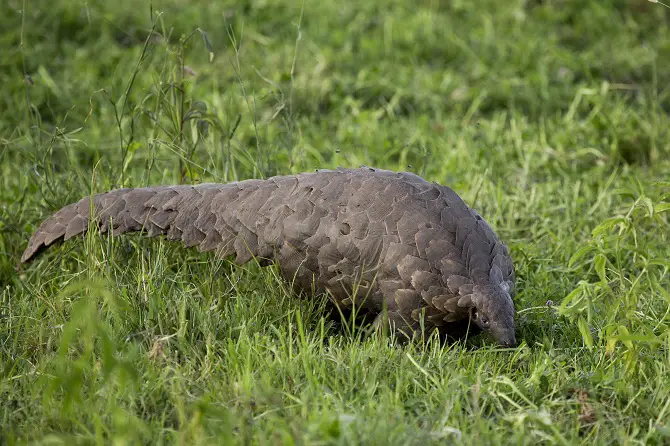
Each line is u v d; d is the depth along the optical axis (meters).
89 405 11.20
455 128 22.84
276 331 13.04
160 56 25.34
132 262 15.66
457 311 13.21
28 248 15.40
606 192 18.97
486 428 10.90
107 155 21.03
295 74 25.30
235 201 14.58
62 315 13.80
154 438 10.78
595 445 10.75
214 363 12.64
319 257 13.84
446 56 27.28
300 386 12.02
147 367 12.12
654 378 12.29
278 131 21.20
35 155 17.58
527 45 26.97
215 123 18.05
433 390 11.84
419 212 13.67
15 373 12.62
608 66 26.16
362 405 11.62
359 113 23.12
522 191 19.06
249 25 28.19
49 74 25.12
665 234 16.98
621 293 13.45
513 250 16.69
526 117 23.31
